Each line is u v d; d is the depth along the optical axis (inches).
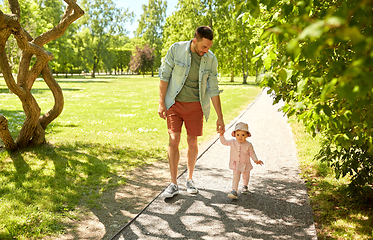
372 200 150.0
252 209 147.9
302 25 66.3
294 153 257.9
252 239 119.6
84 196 166.4
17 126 374.0
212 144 300.2
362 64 43.3
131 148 279.4
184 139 321.7
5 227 123.3
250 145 161.2
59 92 259.0
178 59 156.6
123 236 123.3
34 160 221.0
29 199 152.7
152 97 898.7
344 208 146.6
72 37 2411.4
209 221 135.7
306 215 140.3
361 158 145.3
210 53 160.9
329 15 46.1
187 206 152.2
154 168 223.5
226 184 185.2
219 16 1566.2
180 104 161.8
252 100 774.5
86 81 1973.4
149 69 3019.2
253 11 65.0
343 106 83.9
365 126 96.9
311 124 106.7
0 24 185.6
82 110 573.3
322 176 195.8
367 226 125.6
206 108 164.7
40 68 235.3
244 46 1630.2
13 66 1002.7
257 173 205.8
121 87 1409.9
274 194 167.0
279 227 129.3
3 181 180.5
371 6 50.4
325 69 81.6
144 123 430.3
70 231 127.4
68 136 318.7
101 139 311.7
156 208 149.9
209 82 163.5
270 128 382.9
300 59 77.6
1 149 244.2
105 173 205.5
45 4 1815.9
